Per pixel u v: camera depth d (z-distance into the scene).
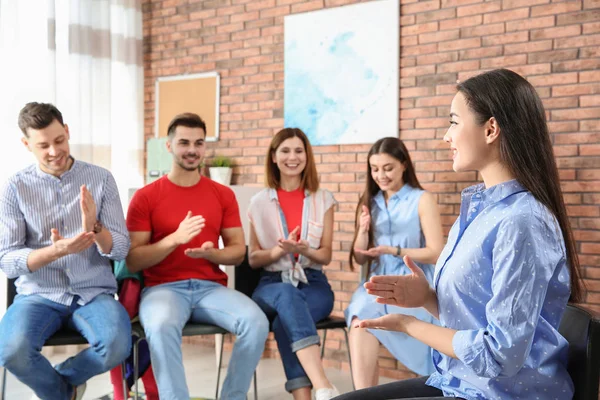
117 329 2.65
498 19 3.68
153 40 5.13
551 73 3.53
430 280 3.09
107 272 2.92
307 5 4.36
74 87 4.41
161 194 3.11
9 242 2.76
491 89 1.46
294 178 3.36
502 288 1.35
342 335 4.25
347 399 1.56
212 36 4.82
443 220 3.87
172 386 2.71
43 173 2.83
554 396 1.44
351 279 4.19
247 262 3.33
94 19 4.59
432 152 3.90
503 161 1.48
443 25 3.86
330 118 4.25
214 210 3.16
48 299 2.75
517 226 1.37
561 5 3.49
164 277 3.05
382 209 3.24
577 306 1.57
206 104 4.86
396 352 2.94
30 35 4.14
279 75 4.50
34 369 2.57
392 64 4.01
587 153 3.43
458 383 1.54
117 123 4.88
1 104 4.00
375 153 3.18
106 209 2.91
